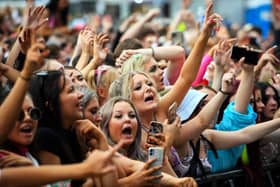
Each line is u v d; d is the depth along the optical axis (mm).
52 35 22469
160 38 22672
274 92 14711
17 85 8797
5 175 7793
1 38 19828
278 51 18531
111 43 23734
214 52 14141
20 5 37625
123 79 11906
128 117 10836
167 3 41438
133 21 21828
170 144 10703
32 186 7844
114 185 9484
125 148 10859
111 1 41250
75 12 42125
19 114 9102
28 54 8781
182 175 11953
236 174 12914
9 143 9398
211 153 12859
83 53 14031
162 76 13023
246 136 12766
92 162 7840
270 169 13938
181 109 12648
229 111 13430
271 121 12945
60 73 10055
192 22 23312
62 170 7848
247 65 13180
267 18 36938
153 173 9672
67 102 9992
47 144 9680
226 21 35812
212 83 14602
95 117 10977
